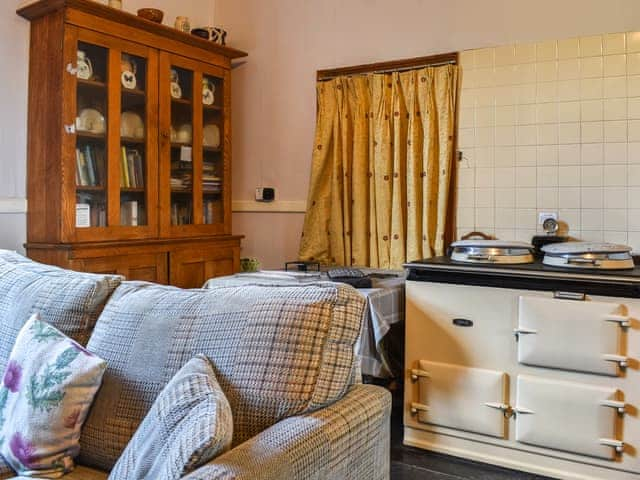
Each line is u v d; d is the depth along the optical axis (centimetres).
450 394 229
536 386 212
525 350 213
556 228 264
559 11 264
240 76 364
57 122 247
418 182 293
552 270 210
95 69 261
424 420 236
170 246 291
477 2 283
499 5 278
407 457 231
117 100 267
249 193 363
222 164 333
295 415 113
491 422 221
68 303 155
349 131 315
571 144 261
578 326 203
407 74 297
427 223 289
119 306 148
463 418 226
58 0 240
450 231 290
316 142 323
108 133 264
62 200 246
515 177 274
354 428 118
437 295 231
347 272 248
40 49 254
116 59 265
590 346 201
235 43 364
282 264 352
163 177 291
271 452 96
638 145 248
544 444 212
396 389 271
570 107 261
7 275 177
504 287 218
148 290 152
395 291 241
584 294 204
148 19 287
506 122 275
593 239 258
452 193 289
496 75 277
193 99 310
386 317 231
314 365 117
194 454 90
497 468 221
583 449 205
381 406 130
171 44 294
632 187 250
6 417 137
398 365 269
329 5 329
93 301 155
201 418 96
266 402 113
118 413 130
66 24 245
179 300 141
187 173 311
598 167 256
